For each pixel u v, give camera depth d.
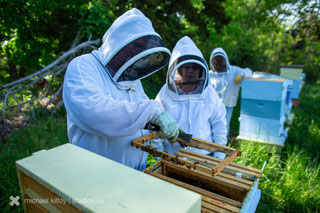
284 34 21.73
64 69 6.88
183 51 2.44
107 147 1.64
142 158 1.91
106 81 1.57
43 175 0.82
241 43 13.42
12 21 5.94
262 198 2.76
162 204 0.66
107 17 6.57
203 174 1.40
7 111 5.91
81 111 1.31
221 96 5.48
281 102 3.74
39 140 3.90
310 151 4.12
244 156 3.45
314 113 6.89
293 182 2.95
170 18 9.25
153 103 1.39
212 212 1.08
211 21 11.21
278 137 3.88
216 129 2.64
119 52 1.49
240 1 20.84
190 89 2.49
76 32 6.44
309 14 19.98
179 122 2.52
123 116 1.32
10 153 3.37
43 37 7.10
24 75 10.09
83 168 0.87
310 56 19.17
